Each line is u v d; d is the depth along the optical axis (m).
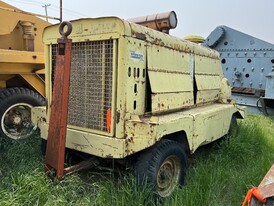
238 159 4.45
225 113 4.48
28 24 5.18
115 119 2.91
